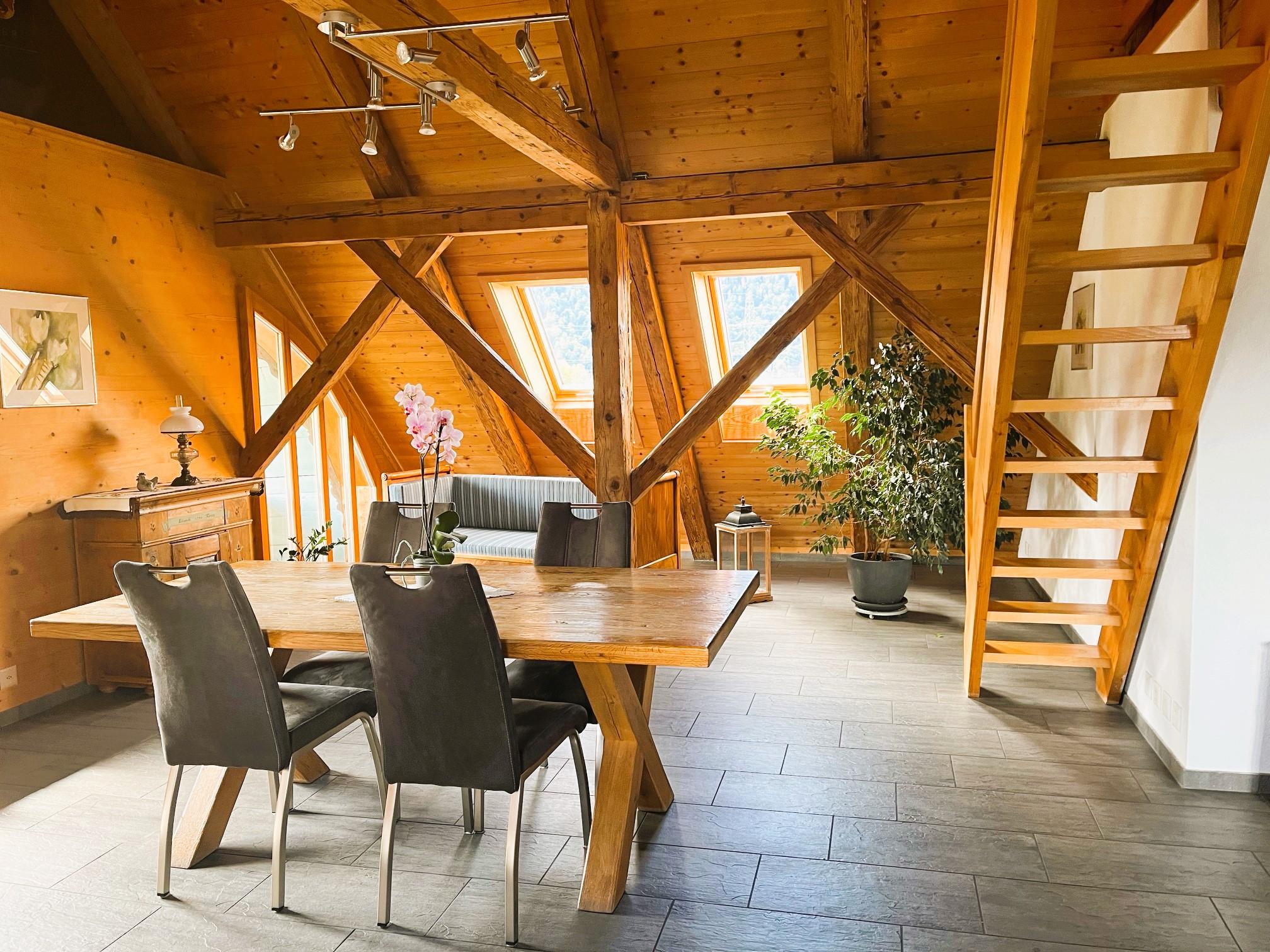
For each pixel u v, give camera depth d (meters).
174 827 3.15
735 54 4.74
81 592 4.62
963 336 6.01
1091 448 4.88
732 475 7.34
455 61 3.23
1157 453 3.51
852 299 5.80
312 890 2.75
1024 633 5.38
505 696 2.46
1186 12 3.57
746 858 2.86
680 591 3.19
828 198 4.99
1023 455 5.85
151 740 4.03
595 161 4.81
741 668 4.77
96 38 5.22
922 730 3.88
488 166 5.55
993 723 3.96
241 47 5.16
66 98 5.17
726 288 6.46
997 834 2.98
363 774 3.60
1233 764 3.28
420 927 2.55
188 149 5.73
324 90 5.25
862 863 2.82
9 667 4.27
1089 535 4.85
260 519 5.94
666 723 4.02
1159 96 3.94
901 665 4.79
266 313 6.21
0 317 4.28
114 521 4.53
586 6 4.59
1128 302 4.25
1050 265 3.11
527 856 2.93
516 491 7.02
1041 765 3.52
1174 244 3.46
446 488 7.18
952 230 5.32
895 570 5.67
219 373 5.83
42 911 2.66
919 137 4.99
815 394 6.69
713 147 5.22
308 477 6.77
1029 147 2.88
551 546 3.90
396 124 5.39
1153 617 3.74
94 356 4.84
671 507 6.21
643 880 2.75
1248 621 3.22
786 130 5.07
